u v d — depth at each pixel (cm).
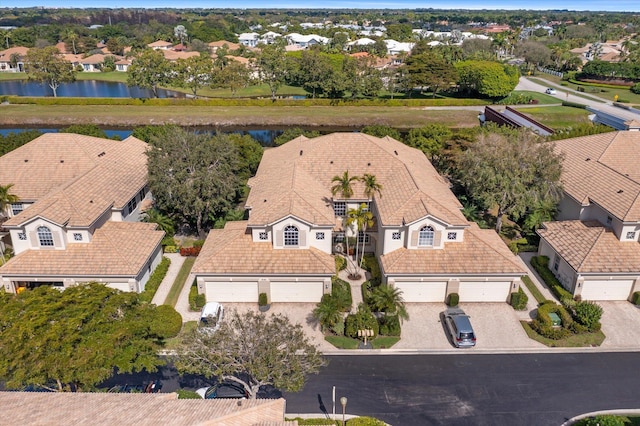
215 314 3591
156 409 2083
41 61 11894
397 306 3719
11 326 2569
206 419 1956
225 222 4669
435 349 3453
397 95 12612
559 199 4819
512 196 4603
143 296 3834
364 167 4738
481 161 4719
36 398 2233
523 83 14162
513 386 3119
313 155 4862
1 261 4344
